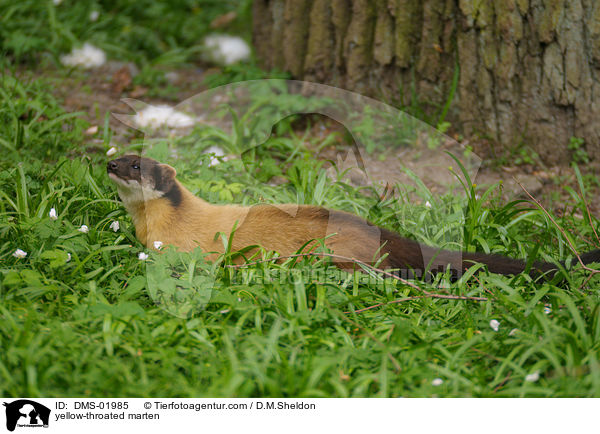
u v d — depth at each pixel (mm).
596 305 5715
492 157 10500
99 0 15766
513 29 10133
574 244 7723
